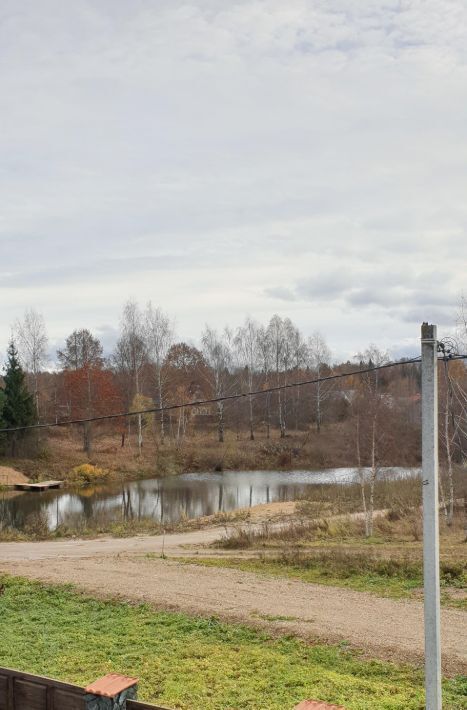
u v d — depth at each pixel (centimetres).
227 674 1176
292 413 7619
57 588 1806
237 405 7631
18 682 853
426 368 809
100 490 4950
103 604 1661
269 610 1552
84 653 1296
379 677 1167
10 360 5778
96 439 6531
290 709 1014
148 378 6825
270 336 8006
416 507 3338
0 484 4947
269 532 2867
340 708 705
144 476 5578
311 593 1717
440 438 3434
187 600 1650
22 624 1516
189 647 1325
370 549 2300
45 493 4819
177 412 6962
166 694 1088
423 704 1028
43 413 7200
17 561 2241
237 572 1986
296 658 1261
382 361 7344
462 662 1214
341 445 6206
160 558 2262
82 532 3128
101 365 7825
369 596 1681
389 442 5262
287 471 5888
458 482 3769
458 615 1497
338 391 7650
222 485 5144
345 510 3569
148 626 1474
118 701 770
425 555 809
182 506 4269
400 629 1404
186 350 8706
